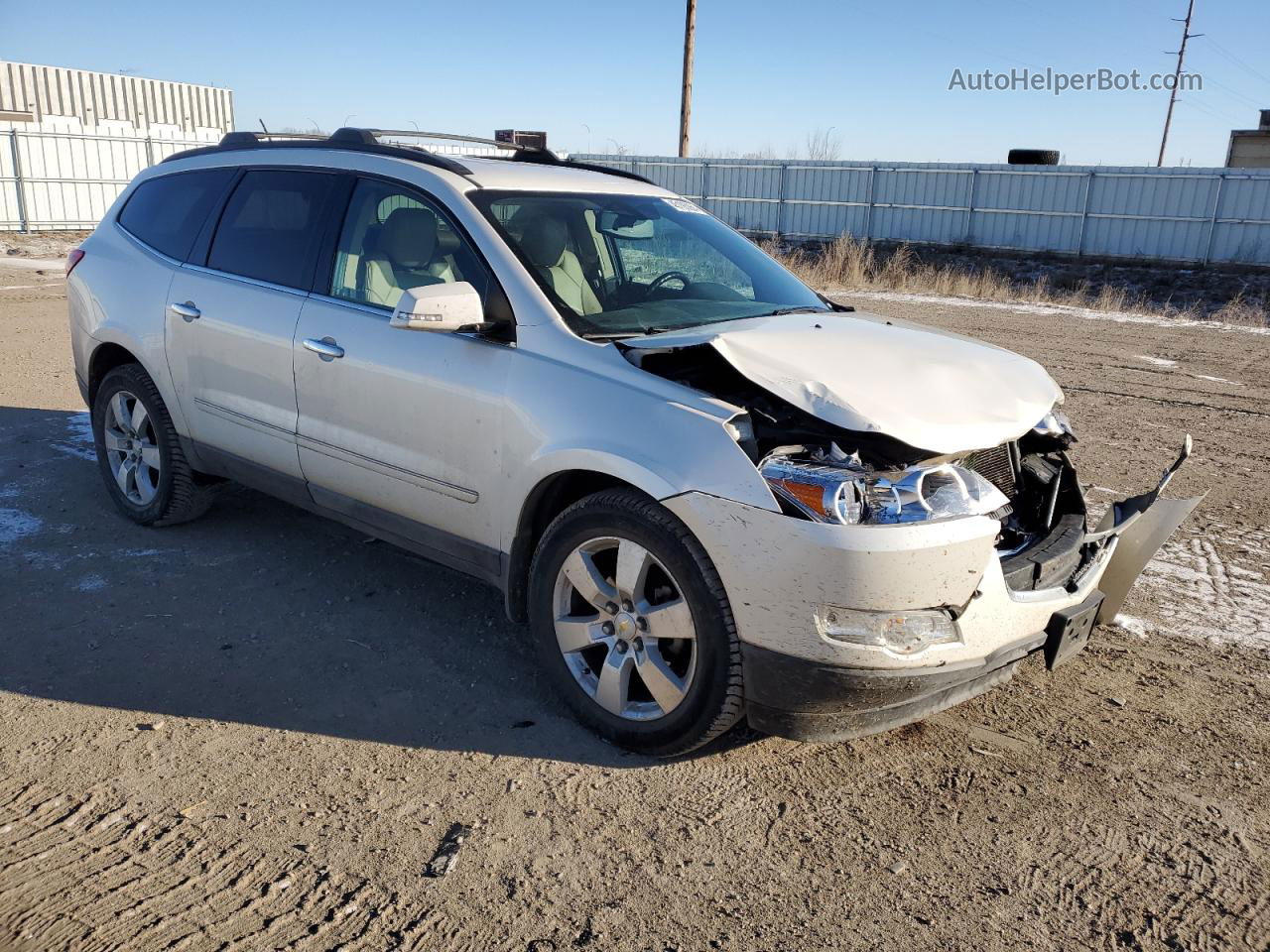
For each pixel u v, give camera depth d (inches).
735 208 1328.7
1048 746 137.8
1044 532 141.6
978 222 1189.7
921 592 113.3
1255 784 130.0
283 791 119.6
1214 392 377.1
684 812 119.7
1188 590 192.1
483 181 156.0
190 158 200.8
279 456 171.8
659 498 120.0
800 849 114.0
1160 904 107.2
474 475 142.2
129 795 117.3
